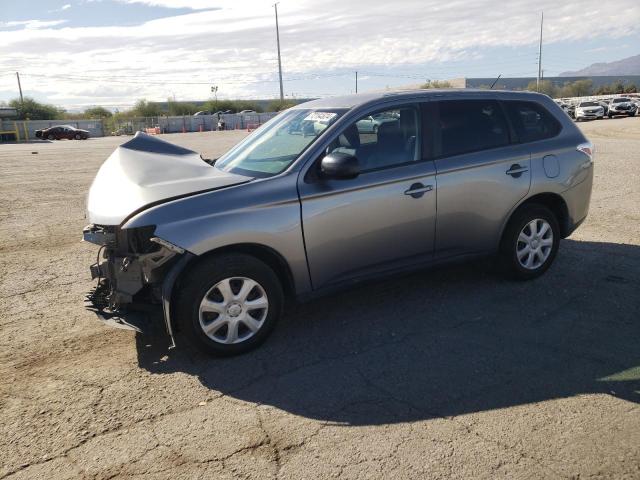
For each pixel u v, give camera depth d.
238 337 3.87
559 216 5.30
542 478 2.54
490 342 3.94
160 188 3.84
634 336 3.97
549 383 3.37
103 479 2.64
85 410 3.24
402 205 4.25
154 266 3.62
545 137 5.10
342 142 4.14
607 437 2.83
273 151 4.34
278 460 2.73
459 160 4.53
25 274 5.92
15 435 3.01
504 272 5.03
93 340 4.22
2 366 3.82
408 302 4.72
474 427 2.95
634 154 15.36
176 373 3.66
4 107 56.78
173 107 84.31
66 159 21.91
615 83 99.69
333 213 3.99
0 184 13.41
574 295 4.75
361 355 3.82
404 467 2.64
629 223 7.23
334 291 4.17
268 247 3.82
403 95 4.51
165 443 2.90
